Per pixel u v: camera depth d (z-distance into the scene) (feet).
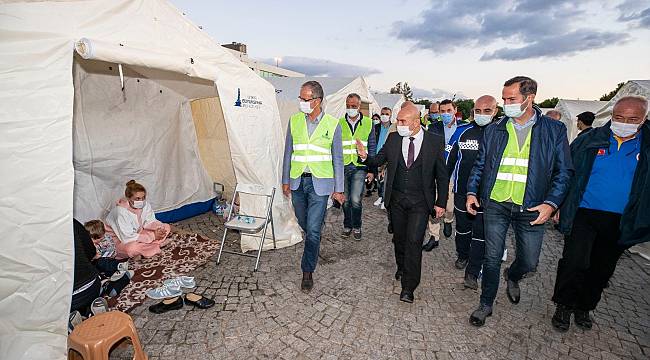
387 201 11.21
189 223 18.79
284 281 12.30
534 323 10.09
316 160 11.46
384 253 15.11
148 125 17.38
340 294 11.51
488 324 9.99
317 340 9.16
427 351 8.82
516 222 9.48
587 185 9.33
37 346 7.76
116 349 8.53
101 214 16.14
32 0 8.01
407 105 10.38
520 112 8.74
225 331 9.44
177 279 11.68
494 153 9.45
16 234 7.46
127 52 9.46
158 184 18.04
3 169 7.25
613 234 9.05
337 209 21.80
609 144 8.93
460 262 13.56
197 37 12.26
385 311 10.55
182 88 17.93
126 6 9.91
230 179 21.12
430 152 10.30
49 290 7.82
